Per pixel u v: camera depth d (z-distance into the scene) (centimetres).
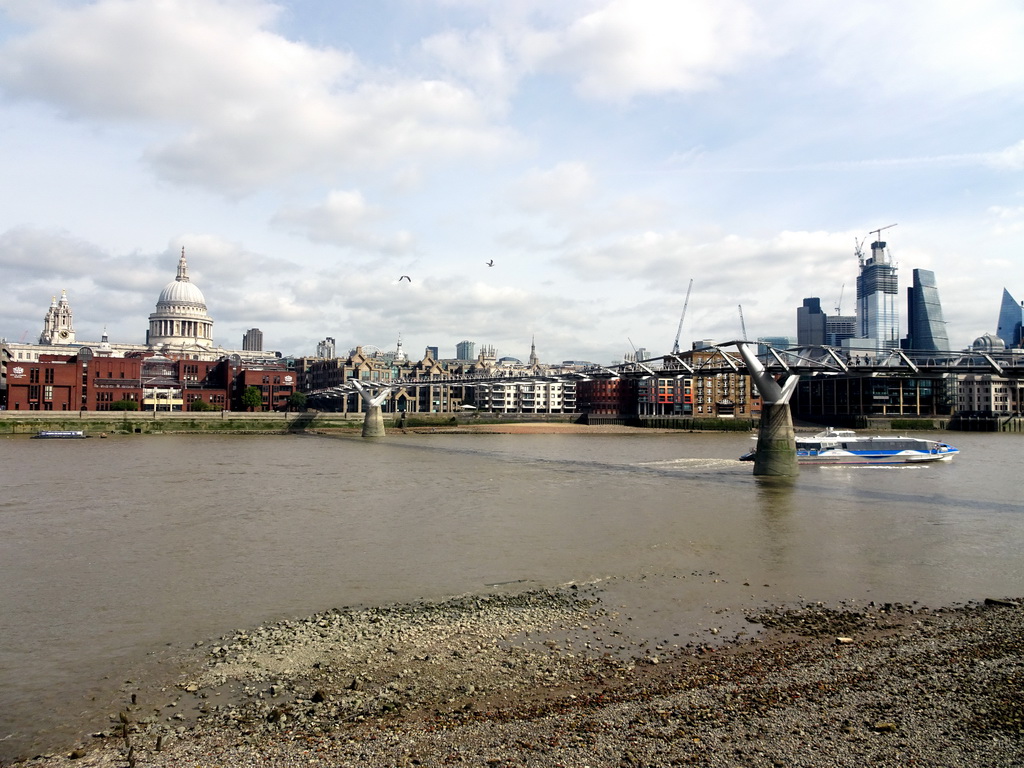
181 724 1750
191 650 2261
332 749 1590
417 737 1636
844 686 1888
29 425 14588
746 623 2502
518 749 1569
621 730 1648
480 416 19875
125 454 9962
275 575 3206
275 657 2183
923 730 1625
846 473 7500
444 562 3450
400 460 9350
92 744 1656
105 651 2258
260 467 8225
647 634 2381
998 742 1564
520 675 2027
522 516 4750
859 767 1472
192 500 5481
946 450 9006
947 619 2527
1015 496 5697
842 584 3036
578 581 3089
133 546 3800
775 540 3947
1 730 1734
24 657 2208
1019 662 2039
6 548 3744
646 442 13925
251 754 1576
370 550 3712
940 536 4059
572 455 10338
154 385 19650
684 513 4856
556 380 11538
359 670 2078
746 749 1549
